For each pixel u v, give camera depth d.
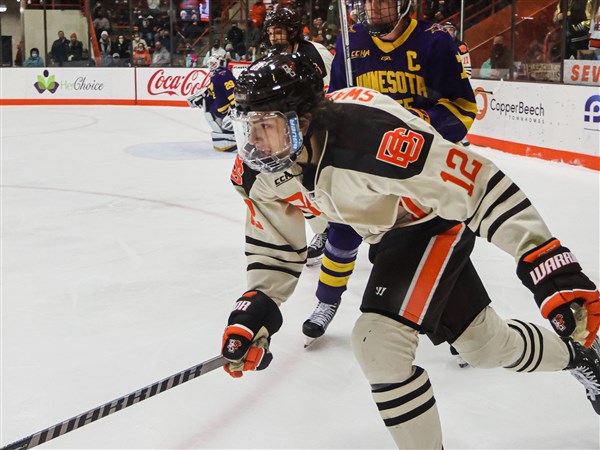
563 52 8.47
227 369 2.04
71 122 12.18
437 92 3.10
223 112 8.74
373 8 2.84
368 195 1.86
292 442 2.39
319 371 2.94
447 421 2.50
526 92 8.29
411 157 1.75
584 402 2.63
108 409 1.92
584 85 7.61
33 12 16.72
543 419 2.51
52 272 4.27
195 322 3.48
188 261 4.47
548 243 1.74
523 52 10.25
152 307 3.69
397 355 1.89
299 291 3.93
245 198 2.05
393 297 1.93
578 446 2.33
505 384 2.78
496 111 8.88
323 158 1.79
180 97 15.10
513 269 4.24
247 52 15.88
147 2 15.93
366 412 2.59
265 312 2.03
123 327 3.42
